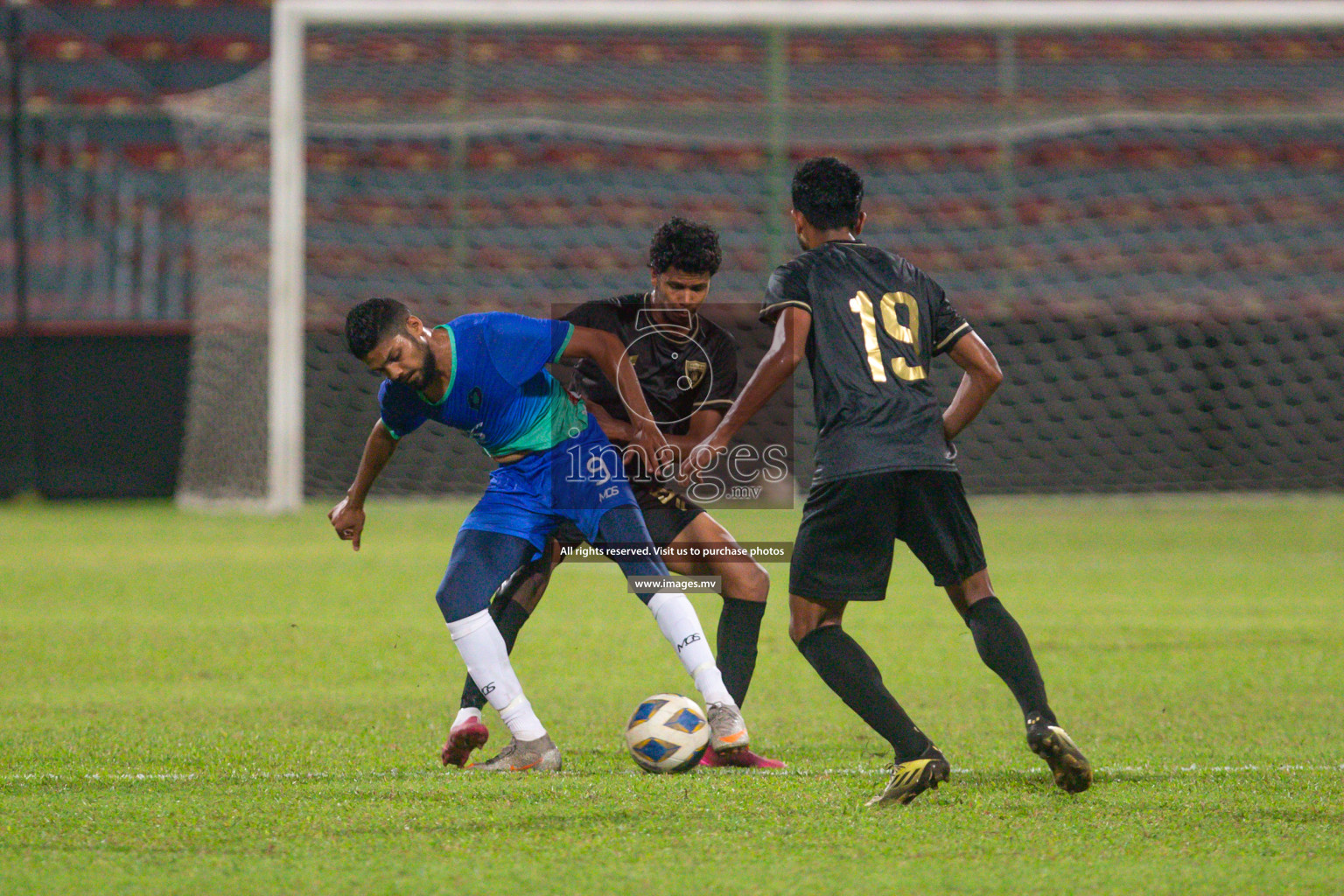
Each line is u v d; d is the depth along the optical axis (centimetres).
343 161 6091
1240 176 6138
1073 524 4144
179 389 4962
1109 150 6197
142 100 5812
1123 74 6131
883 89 6175
